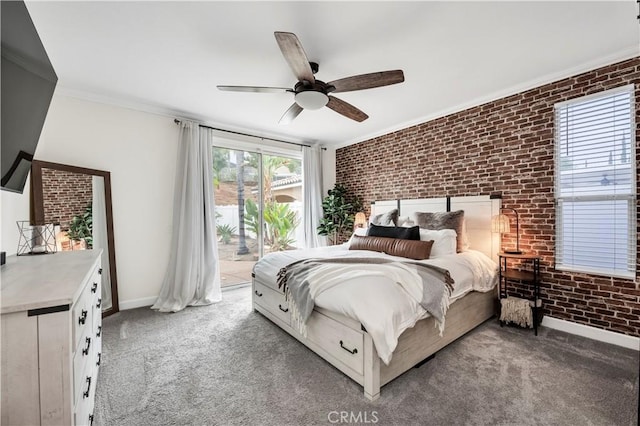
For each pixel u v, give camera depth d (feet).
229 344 7.73
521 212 9.52
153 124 11.26
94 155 9.97
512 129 9.73
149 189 11.15
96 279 5.67
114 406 5.24
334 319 6.28
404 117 12.52
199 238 11.64
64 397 3.06
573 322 8.36
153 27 6.29
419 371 6.29
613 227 7.75
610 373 6.16
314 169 16.33
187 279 11.07
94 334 5.30
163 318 9.70
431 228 10.64
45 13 5.75
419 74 8.61
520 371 6.27
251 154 14.60
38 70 4.76
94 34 6.51
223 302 11.48
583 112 8.26
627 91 7.50
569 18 6.09
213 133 12.79
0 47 3.67
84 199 9.61
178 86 9.26
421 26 6.34
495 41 6.93
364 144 15.58
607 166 7.84
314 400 5.37
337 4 5.63
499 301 9.18
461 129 11.22
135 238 10.85
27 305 2.87
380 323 5.29
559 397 5.37
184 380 6.06
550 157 8.85
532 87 9.20
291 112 9.05
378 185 14.88
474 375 6.13
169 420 4.89
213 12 5.83
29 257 5.85
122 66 7.99
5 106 3.89
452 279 7.36
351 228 16.66
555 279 8.75
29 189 8.33
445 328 7.28
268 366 6.59
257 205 14.78
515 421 4.77
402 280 6.32
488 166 10.40
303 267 7.72
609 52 7.47
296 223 16.52
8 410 2.87
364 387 5.49
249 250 14.51
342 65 7.99
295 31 6.48
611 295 7.72
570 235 8.52
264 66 8.03
